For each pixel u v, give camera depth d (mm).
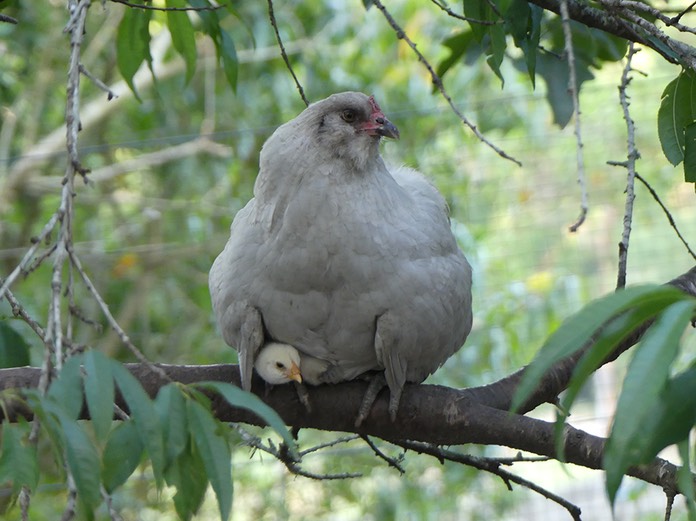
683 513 13352
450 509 14445
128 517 13758
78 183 15969
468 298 6441
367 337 6141
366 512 14727
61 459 3430
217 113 15977
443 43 8266
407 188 6520
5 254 15070
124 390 3523
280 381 6133
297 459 6465
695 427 3324
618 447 2982
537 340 14109
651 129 15633
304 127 6078
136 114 16250
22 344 5039
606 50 8570
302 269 5934
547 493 6629
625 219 5324
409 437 6289
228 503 3521
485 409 6105
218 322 6488
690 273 6715
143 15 7422
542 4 6445
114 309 14859
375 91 15430
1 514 11828
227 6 7340
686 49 5633
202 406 3668
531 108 15391
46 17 15898
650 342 3016
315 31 16062
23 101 16234
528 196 15039
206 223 15281
